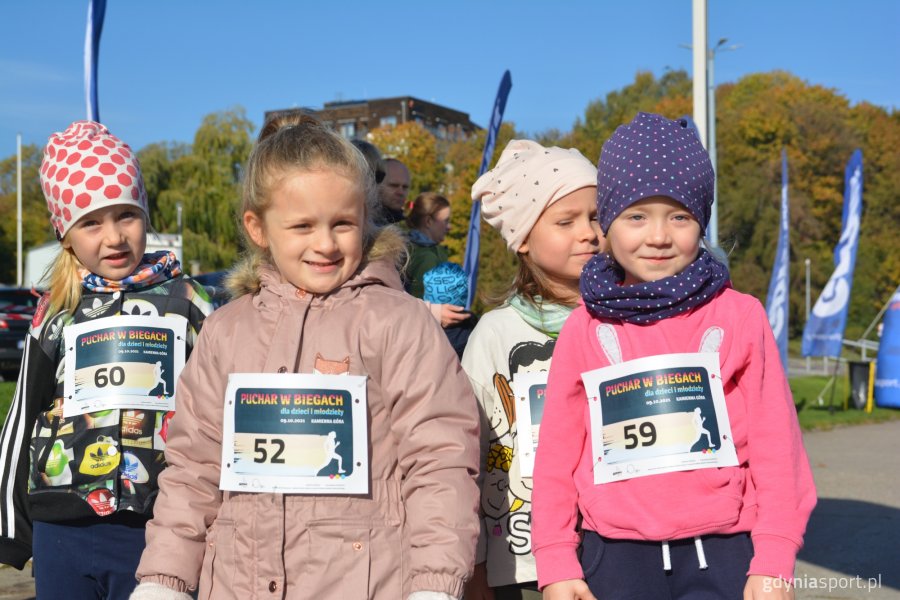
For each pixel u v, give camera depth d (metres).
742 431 2.12
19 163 58.97
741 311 2.16
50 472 2.97
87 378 3.01
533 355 2.60
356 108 114.31
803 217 55.06
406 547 2.16
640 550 2.09
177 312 3.12
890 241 60.72
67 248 3.13
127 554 2.98
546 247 2.61
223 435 2.22
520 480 2.54
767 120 59.00
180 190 42.31
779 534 1.98
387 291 2.31
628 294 2.16
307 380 2.19
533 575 2.51
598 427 2.16
